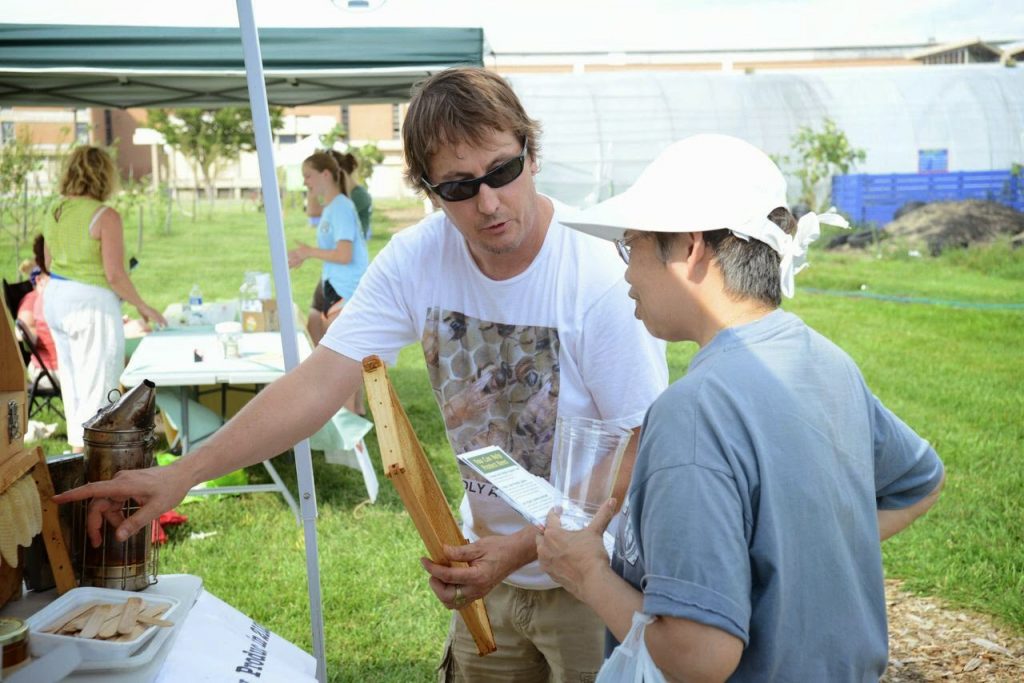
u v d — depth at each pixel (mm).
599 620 2074
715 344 1295
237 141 29984
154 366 4984
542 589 2070
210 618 1770
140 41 4668
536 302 1928
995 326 10992
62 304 5504
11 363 1655
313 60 4781
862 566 1323
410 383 8250
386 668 3553
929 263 16594
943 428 6578
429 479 1864
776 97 19109
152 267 16578
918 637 3721
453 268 1990
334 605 4047
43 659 1434
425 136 1728
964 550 4484
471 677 2260
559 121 19094
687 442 1201
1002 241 17078
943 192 18469
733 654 1139
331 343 2088
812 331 1368
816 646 1248
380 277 2078
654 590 1167
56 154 12562
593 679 2092
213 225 26344
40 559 1804
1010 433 6457
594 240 1929
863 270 16016
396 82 6820
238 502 5270
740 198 1299
